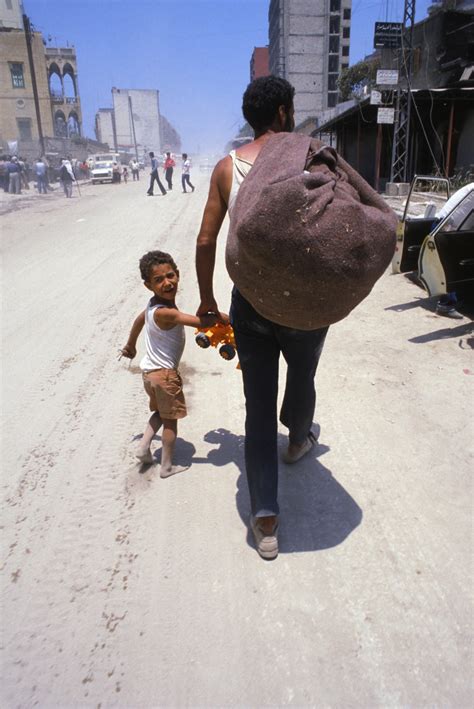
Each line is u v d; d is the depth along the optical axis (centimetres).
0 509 283
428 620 209
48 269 852
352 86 3766
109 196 2345
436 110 2102
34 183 3534
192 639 204
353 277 189
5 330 570
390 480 295
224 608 217
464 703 178
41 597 225
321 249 181
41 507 284
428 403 375
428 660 193
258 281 198
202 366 459
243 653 197
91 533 263
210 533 260
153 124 10631
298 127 5016
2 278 799
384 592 222
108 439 349
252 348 238
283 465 312
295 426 290
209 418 370
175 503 282
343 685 185
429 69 2345
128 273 805
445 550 244
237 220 197
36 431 362
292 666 192
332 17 7881
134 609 218
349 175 208
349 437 337
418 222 594
